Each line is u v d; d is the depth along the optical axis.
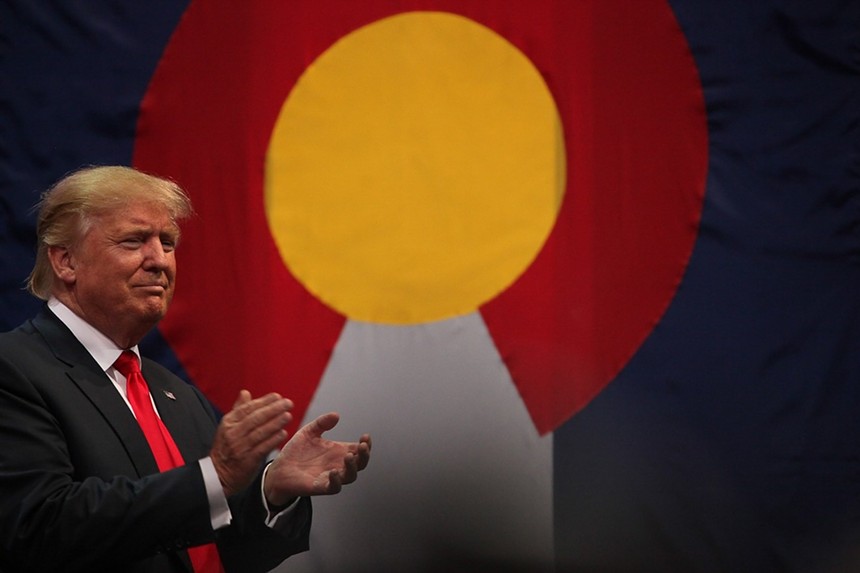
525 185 8.86
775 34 8.95
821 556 8.53
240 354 8.78
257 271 8.84
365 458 5.52
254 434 5.08
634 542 8.55
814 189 8.83
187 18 8.98
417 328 8.80
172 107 8.93
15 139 8.88
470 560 8.61
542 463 8.64
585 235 8.81
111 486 5.04
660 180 8.84
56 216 5.87
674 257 8.77
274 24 9.00
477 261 8.83
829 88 8.91
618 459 8.62
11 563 5.12
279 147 8.93
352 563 8.60
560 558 8.55
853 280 8.77
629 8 8.96
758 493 8.58
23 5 8.96
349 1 9.01
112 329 5.86
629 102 8.90
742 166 8.85
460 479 8.64
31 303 8.77
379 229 8.88
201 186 8.90
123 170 6.04
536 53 8.95
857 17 8.95
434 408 8.73
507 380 8.73
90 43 8.95
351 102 8.96
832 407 8.66
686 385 8.68
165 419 6.11
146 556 5.08
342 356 8.79
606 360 8.73
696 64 8.91
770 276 8.76
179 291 8.81
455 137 8.92
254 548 5.81
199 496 5.00
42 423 5.29
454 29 8.99
